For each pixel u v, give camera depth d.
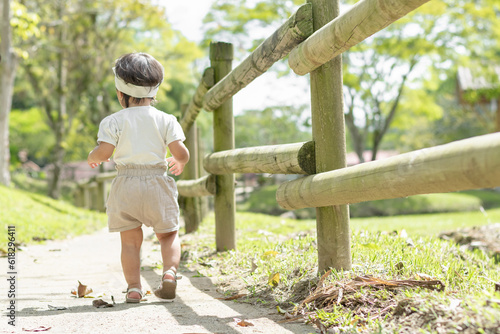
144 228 6.26
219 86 4.00
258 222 7.68
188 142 6.35
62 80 19.84
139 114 2.85
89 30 19.52
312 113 2.79
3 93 13.48
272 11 17.80
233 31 18.33
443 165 1.73
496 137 1.57
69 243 5.93
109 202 2.83
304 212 18.69
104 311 2.45
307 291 2.62
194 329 2.10
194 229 6.28
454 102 33.44
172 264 2.74
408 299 2.12
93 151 2.80
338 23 2.36
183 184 5.71
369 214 20.55
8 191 10.00
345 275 2.65
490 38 18.33
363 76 20.17
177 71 24.34
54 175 20.05
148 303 2.69
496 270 3.57
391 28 18.12
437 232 6.09
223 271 3.56
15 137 35.19
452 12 17.00
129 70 2.83
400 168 1.96
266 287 2.87
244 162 3.47
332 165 2.72
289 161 2.85
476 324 1.71
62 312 2.43
